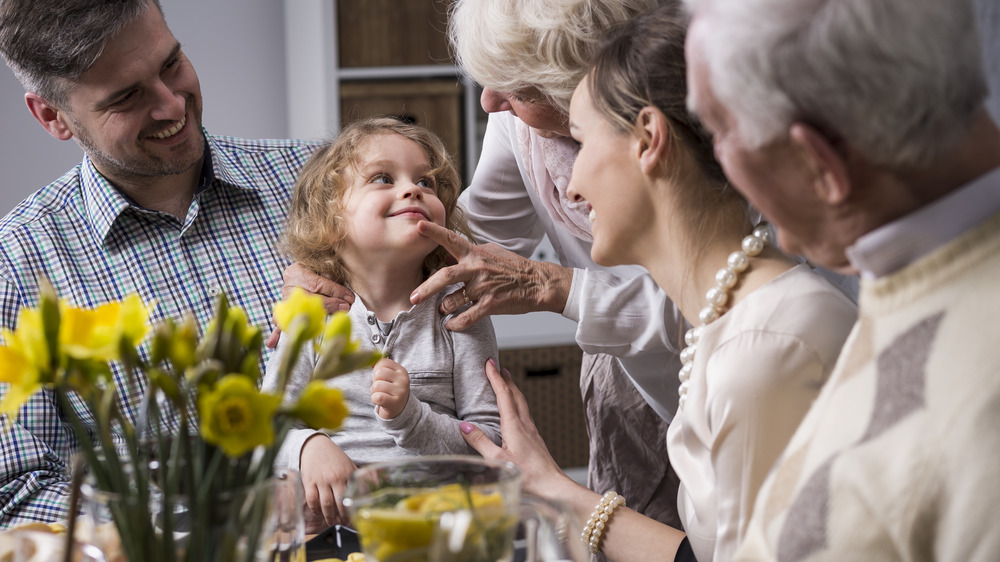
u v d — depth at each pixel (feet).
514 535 2.20
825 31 1.87
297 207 5.11
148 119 4.91
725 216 3.04
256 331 2.19
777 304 2.85
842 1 1.86
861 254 2.02
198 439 2.11
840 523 1.92
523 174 5.29
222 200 5.68
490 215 5.68
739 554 2.25
